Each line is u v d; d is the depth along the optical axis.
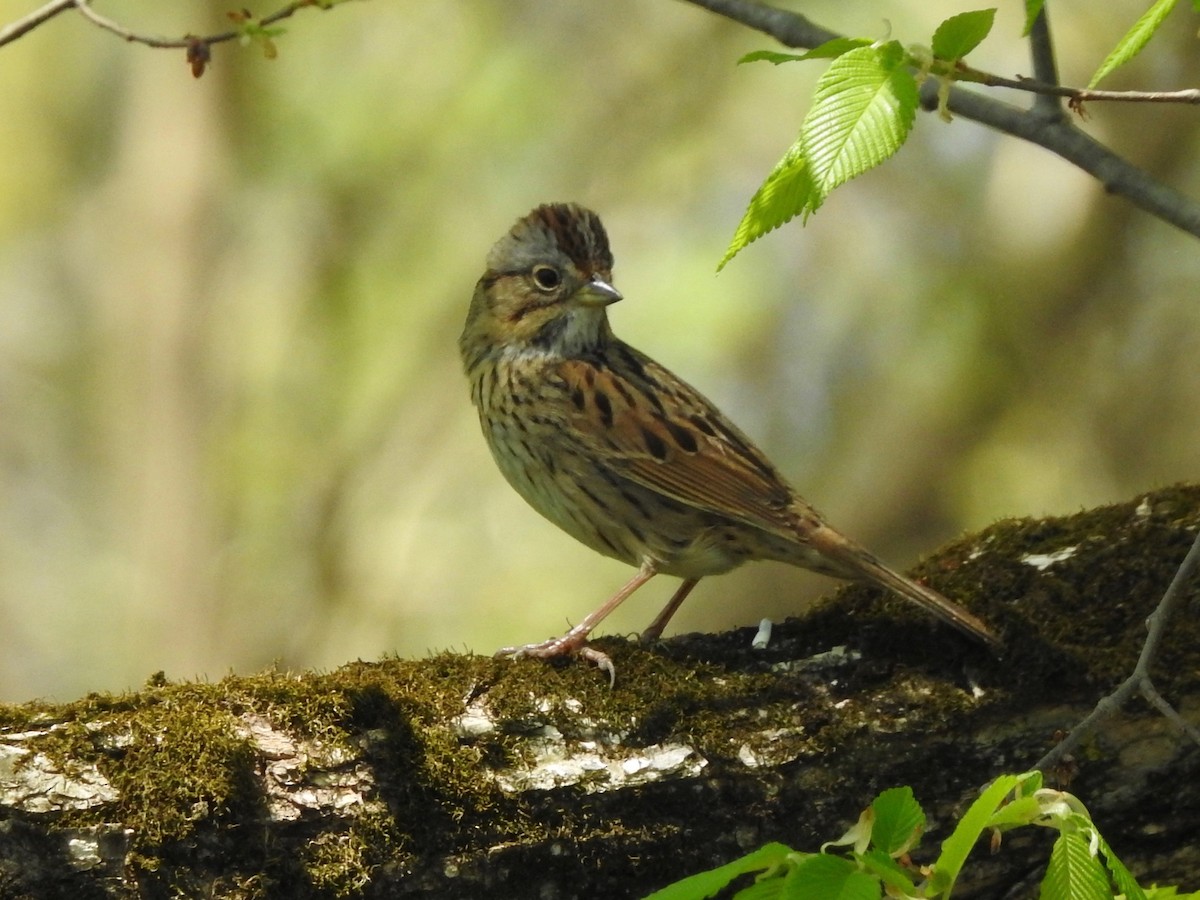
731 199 16.16
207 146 16.31
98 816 4.98
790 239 16.09
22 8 16.69
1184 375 15.17
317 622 15.59
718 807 5.58
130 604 16.12
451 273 16.34
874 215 15.98
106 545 17.25
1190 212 5.59
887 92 4.45
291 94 16.34
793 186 4.57
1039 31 5.67
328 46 16.36
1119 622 5.95
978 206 15.57
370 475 15.95
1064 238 14.95
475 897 5.34
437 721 5.46
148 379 16.19
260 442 16.17
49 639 16.94
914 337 15.71
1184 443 15.07
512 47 16.30
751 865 3.98
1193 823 5.77
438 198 16.39
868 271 15.94
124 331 16.44
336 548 15.75
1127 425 15.15
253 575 15.77
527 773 5.44
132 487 16.28
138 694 5.29
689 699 5.72
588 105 16.22
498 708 5.55
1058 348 15.05
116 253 16.58
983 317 15.21
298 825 5.16
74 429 17.75
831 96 4.46
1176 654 5.79
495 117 16.27
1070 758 5.52
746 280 15.92
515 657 5.81
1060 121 5.75
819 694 5.81
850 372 15.82
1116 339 15.28
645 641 6.07
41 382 17.80
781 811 5.62
